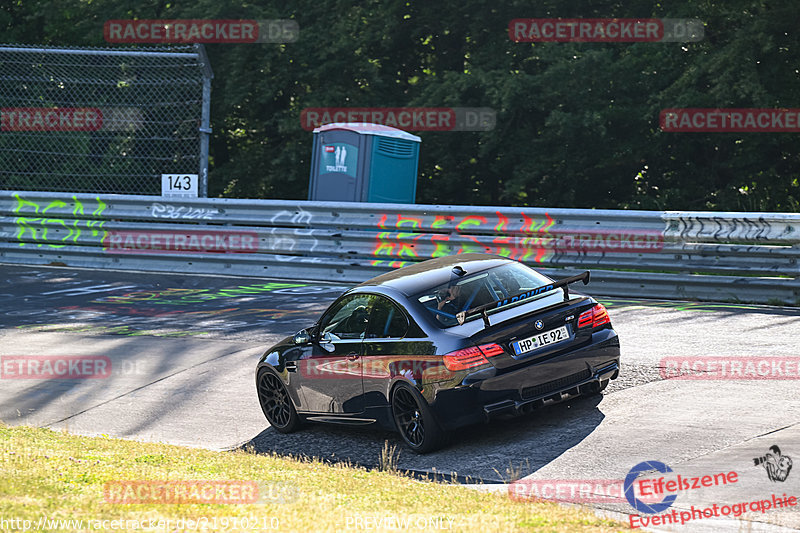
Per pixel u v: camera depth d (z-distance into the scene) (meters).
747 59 77.25
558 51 81.06
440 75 92.56
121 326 52.53
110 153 85.25
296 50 88.75
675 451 25.97
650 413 29.78
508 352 28.42
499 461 27.55
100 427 35.91
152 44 89.19
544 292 30.22
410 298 30.38
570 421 30.09
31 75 86.19
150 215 70.81
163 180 70.19
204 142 70.00
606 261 53.00
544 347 29.02
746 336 39.19
